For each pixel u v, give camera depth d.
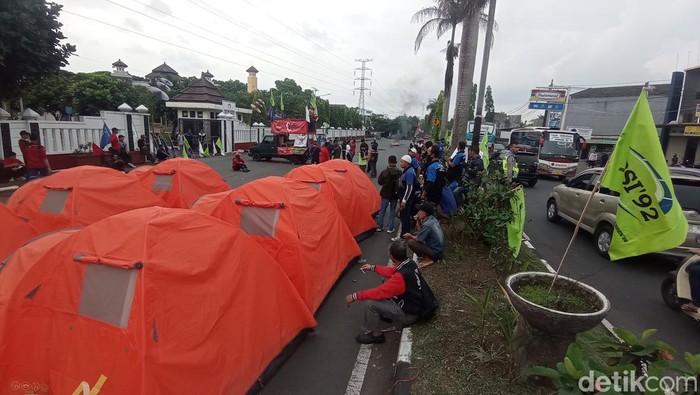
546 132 21.20
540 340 3.32
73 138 16.69
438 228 6.38
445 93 27.80
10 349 2.94
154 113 33.19
